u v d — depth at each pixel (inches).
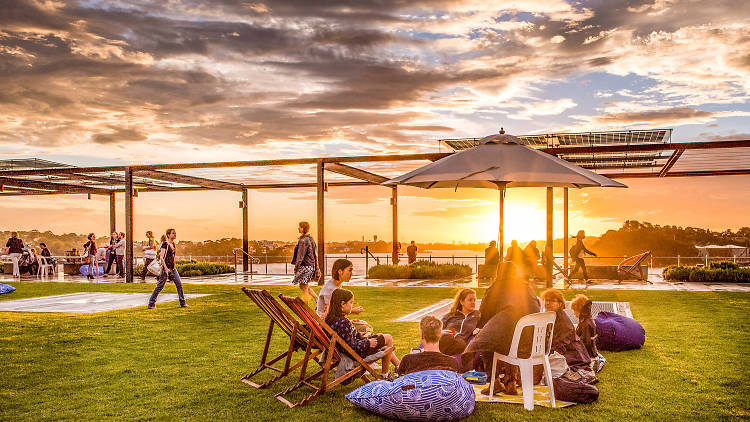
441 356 221.0
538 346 219.1
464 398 200.8
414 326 402.3
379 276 924.0
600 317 329.4
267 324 419.8
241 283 823.7
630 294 616.7
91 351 325.1
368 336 258.5
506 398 227.6
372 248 1117.1
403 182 332.5
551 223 691.4
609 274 851.4
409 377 207.5
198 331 390.0
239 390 243.3
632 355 303.9
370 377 253.1
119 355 313.7
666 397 226.7
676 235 1531.7
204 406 220.4
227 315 468.4
